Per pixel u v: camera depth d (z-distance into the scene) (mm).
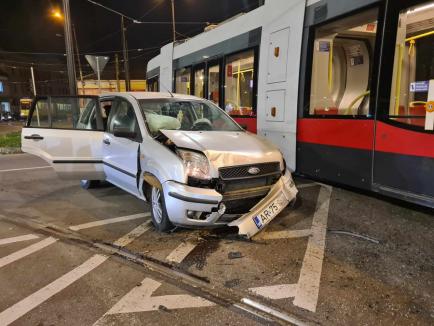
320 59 6109
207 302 3039
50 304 3061
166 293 3188
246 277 3428
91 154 5879
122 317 2861
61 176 5965
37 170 9250
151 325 2754
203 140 4422
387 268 3541
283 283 3303
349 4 5336
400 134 4609
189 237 4406
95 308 2990
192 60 10320
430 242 4094
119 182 5570
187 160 4086
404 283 3264
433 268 3527
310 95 6141
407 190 4574
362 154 5156
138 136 5000
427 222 4668
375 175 4984
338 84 6457
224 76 8672
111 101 6023
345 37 6125
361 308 2904
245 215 4184
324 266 3602
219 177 4016
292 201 4652
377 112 4902
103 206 5793
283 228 4594
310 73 6094
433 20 4324
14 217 5336
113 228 4789
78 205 5875
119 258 3896
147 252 4020
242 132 5203
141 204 5875
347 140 5383
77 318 2863
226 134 4867
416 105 4492
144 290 3244
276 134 6887
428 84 4332
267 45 7066
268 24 7051
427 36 4438
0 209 5750
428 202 4328
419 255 3795
